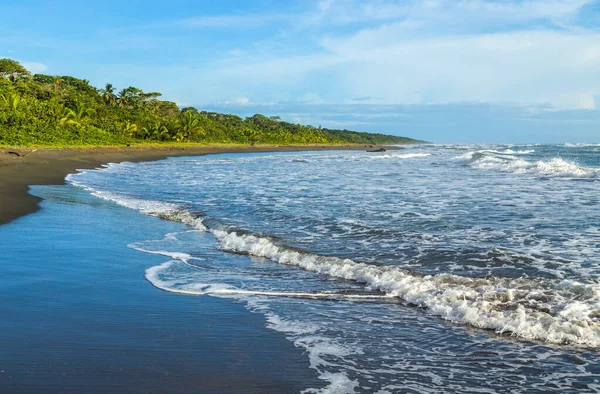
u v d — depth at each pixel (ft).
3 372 14.96
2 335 17.95
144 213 50.78
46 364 15.65
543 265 28.94
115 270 28.55
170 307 22.18
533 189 68.33
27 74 266.98
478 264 29.53
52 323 19.42
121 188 75.15
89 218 46.29
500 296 23.50
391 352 17.75
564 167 103.24
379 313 22.20
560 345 18.33
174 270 29.17
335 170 117.19
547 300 22.80
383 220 44.68
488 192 65.16
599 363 16.84
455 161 152.25
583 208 50.26
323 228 41.50
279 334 19.27
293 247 34.78
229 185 80.07
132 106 358.84
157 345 17.65
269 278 27.96
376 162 156.56
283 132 460.14
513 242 35.09
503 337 19.24
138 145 235.81
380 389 14.93
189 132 312.29
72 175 98.02
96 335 18.33
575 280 25.93
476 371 16.30
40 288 24.23
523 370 16.38
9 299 22.33
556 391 14.98
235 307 22.57
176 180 90.58
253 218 46.70
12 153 126.31
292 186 77.20
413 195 62.69
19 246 33.42
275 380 15.25
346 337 19.15
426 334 19.57
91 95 334.24
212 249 35.37
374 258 31.42
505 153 178.60
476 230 39.60
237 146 327.06
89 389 14.11
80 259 30.66
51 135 182.70
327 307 22.97
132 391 14.11
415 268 28.96
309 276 28.55
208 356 16.87
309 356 17.21
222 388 14.56
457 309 21.93
